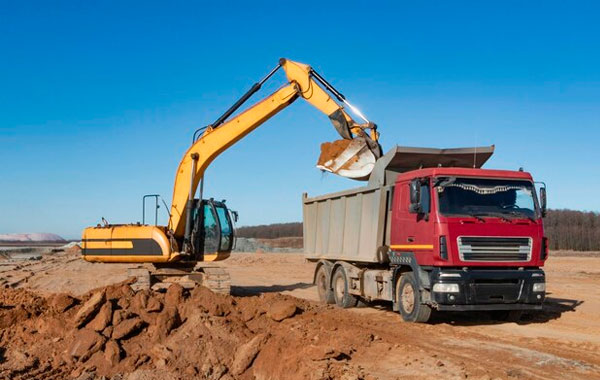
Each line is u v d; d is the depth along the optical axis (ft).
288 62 50.78
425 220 38.09
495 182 38.81
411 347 30.19
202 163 52.39
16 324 35.19
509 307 37.37
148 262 52.80
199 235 52.90
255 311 38.96
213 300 39.27
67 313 36.37
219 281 51.29
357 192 47.73
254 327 36.65
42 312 36.83
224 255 53.72
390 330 37.27
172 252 51.52
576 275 81.51
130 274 49.60
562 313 45.21
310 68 49.75
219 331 32.45
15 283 69.51
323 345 28.81
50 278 73.05
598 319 42.39
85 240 53.31
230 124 51.65
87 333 31.76
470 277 36.60
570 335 36.14
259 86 51.24
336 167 48.62
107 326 32.53
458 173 38.29
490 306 37.04
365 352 29.48
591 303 51.08
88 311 33.32
